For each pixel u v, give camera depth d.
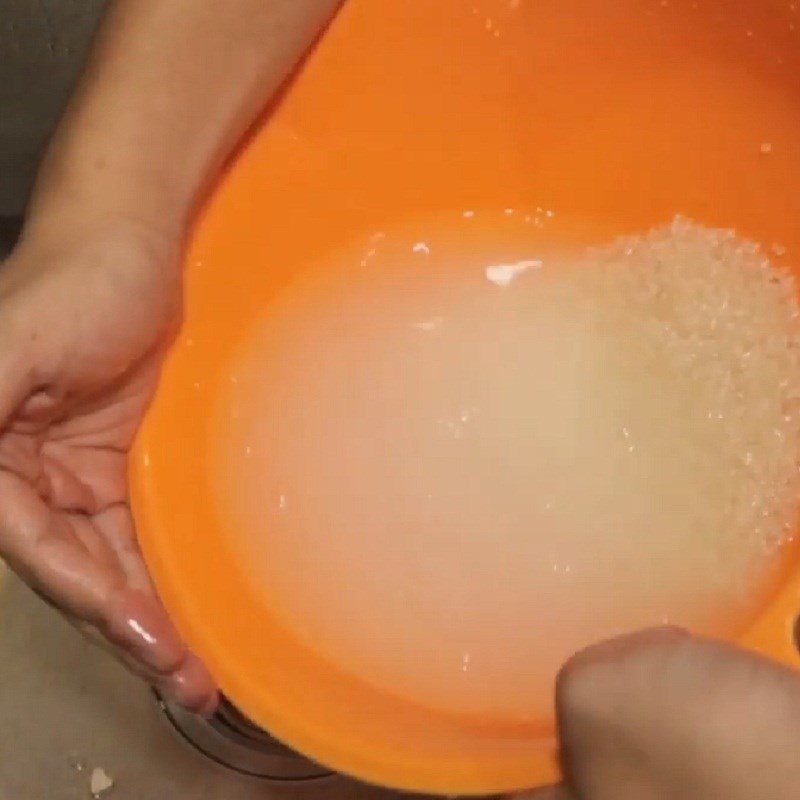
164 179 0.67
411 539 0.70
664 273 0.74
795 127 0.69
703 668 0.56
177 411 0.68
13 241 0.84
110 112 0.67
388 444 0.72
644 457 0.71
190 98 0.67
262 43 0.67
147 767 0.77
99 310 0.64
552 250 0.75
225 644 0.63
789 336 0.71
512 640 0.68
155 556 0.64
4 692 0.78
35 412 0.64
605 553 0.70
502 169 0.74
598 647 0.59
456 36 0.70
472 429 0.72
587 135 0.73
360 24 0.69
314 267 0.73
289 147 0.71
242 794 0.77
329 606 0.68
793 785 0.53
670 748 0.55
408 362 0.73
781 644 0.59
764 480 0.69
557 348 0.74
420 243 0.75
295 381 0.72
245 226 0.71
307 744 0.61
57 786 0.77
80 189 0.66
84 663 0.79
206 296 0.70
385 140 0.72
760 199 0.71
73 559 0.62
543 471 0.71
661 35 0.69
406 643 0.68
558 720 0.59
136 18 0.67
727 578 0.68
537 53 0.70
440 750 0.61
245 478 0.70
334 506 0.70
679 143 0.72
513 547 0.70
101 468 0.67
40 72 0.79
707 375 0.72
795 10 0.65
